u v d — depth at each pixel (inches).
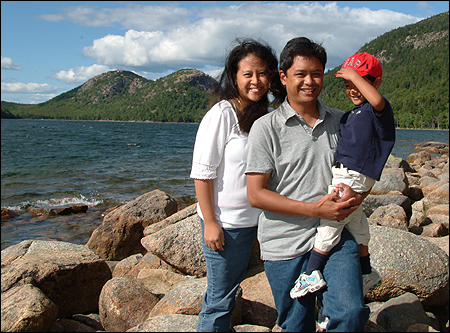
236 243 89.3
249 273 156.7
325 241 79.7
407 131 3590.1
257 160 80.8
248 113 88.5
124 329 127.6
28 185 531.5
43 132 2375.7
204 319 91.5
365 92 78.1
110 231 259.8
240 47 89.9
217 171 89.0
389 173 327.6
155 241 171.3
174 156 944.3
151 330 97.6
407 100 5433.1
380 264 130.8
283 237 83.7
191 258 169.3
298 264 83.2
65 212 387.2
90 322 143.6
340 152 81.2
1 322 116.8
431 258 132.6
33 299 123.1
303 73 80.1
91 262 156.1
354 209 77.9
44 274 144.4
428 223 250.2
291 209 77.7
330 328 75.5
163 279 169.6
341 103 3801.7
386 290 129.2
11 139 1643.7
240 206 88.4
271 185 84.7
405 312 116.2
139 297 133.8
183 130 3358.8
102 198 446.6
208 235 85.8
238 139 87.7
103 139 1744.6
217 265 89.7
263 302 126.6
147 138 1893.5
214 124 86.3
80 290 153.9
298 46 80.2
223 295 91.6
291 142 82.4
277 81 94.2
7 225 347.6
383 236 139.6
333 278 77.2
